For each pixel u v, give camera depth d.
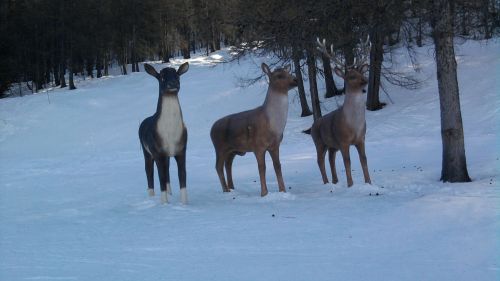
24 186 16.44
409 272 5.96
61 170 21.09
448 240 7.16
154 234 8.55
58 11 48.12
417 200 9.61
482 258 6.34
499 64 28.95
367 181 12.27
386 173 13.80
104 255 7.18
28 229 9.38
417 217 8.50
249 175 15.89
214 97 37.06
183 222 9.49
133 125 34.31
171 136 11.38
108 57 61.50
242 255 6.99
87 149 30.98
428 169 13.91
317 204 10.50
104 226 9.47
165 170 11.70
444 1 11.73
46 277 6.07
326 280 5.77
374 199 10.56
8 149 32.84
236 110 34.31
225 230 8.59
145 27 52.47
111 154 26.25
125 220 9.99
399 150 18.94
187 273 6.18
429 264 6.23
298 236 7.94
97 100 40.66
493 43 32.44
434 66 31.62
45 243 8.09
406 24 13.94
